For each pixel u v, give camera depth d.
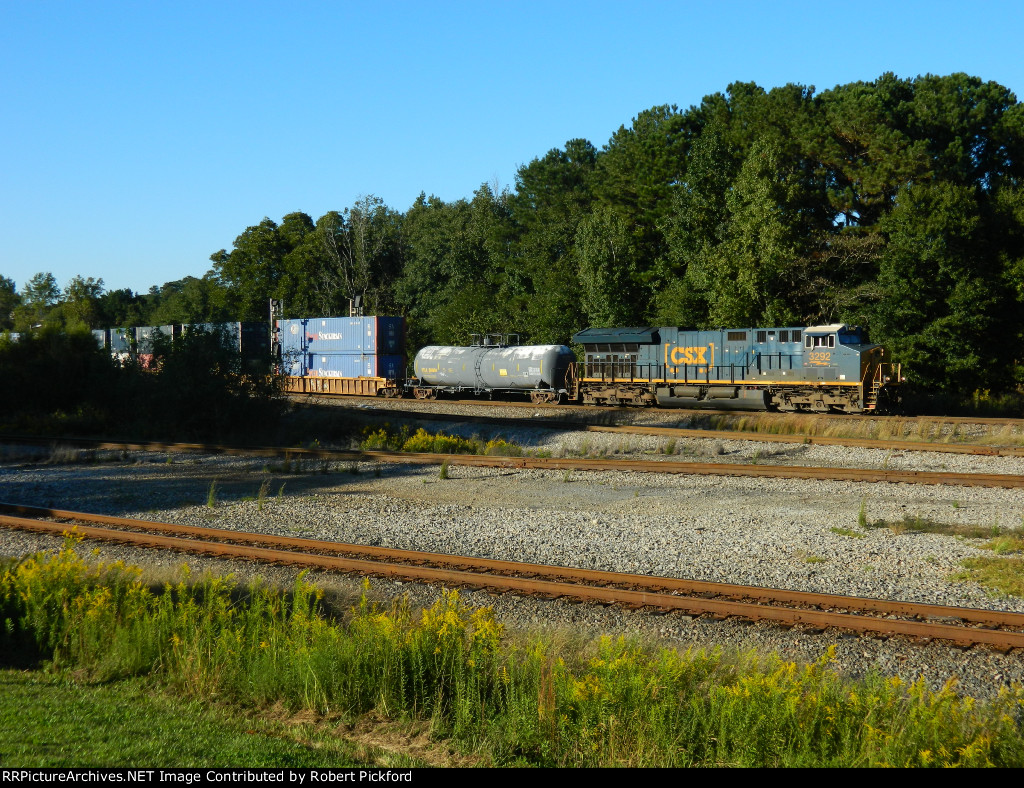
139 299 142.62
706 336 37.06
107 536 14.88
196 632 8.87
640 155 63.69
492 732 7.08
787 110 50.50
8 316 161.38
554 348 42.31
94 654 9.01
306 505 18.25
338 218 90.31
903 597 10.80
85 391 40.00
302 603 9.87
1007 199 43.44
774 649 9.02
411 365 65.00
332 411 37.78
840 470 19.77
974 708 7.04
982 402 37.84
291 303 88.44
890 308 41.69
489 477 21.80
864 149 48.31
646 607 10.54
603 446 27.27
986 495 17.34
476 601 11.02
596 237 53.75
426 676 8.02
